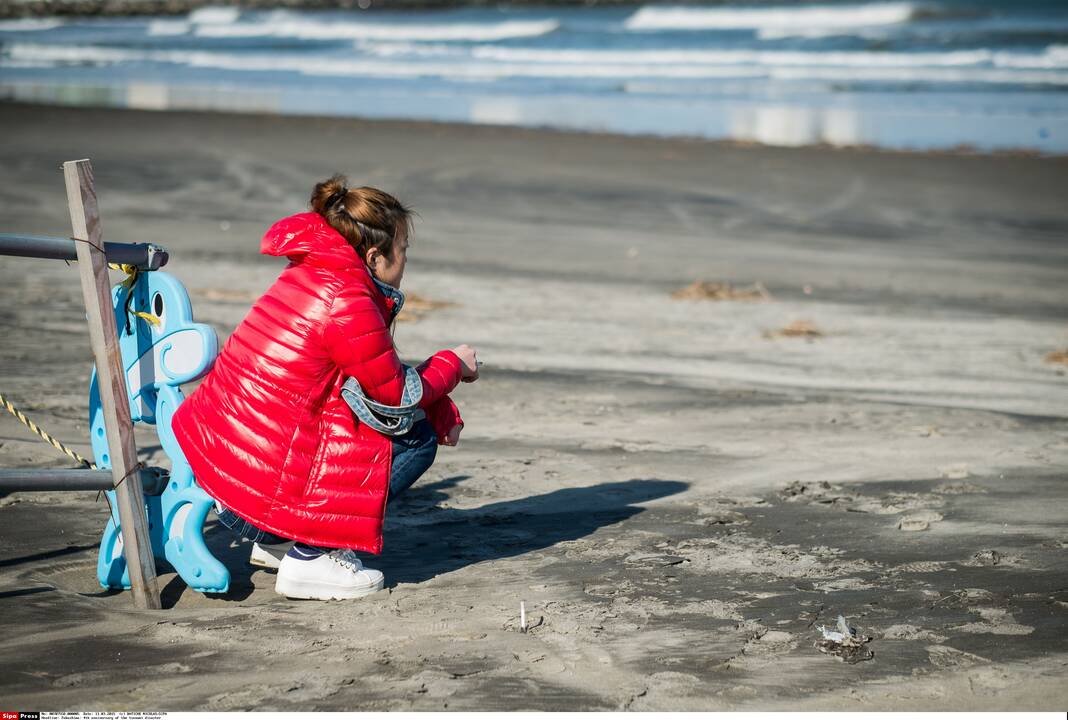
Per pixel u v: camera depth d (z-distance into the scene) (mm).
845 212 15945
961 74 35531
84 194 3293
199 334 3484
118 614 3479
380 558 4090
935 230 14914
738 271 12195
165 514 3656
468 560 4070
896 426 6242
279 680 3004
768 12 52719
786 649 3246
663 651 3225
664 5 61062
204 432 3471
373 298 3473
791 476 5234
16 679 2988
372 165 18500
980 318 10141
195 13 71562
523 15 61500
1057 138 23109
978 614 3516
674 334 9086
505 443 5789
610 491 4973
